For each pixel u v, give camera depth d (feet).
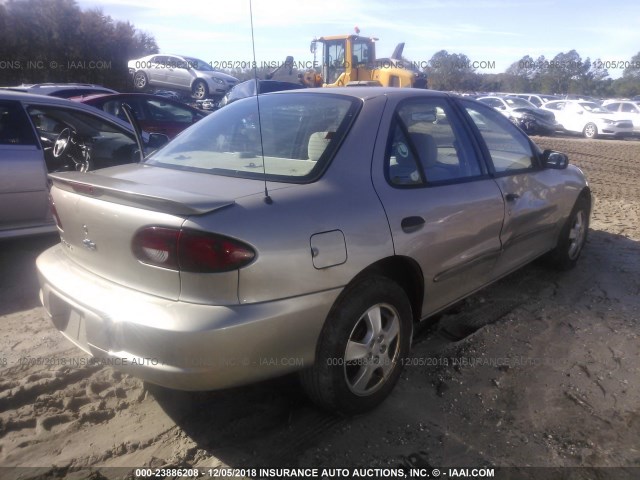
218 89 63.10
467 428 9.48
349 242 8.76
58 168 18.29
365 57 50.72
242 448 8.89
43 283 9.69
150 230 7.80
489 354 11.87
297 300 8.15
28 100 16.66
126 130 19.51
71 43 89.51
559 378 11.03
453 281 11.32
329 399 9.11
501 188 12.39
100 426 9.37
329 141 9.74
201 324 7.48
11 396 9.96
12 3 86.74
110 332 8.11
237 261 7.62
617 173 40.11
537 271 16.79
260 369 8.07
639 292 15.40
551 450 8.98
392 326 9.83
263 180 9.08
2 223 15.84
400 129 10.62
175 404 9.97
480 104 13.37
